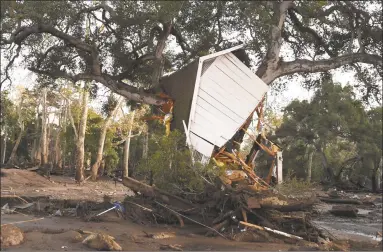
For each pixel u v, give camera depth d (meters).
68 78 18.56
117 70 19.89
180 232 10.36
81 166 38.97
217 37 19.30
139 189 11.98
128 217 11.50
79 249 7.43
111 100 27.55
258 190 11.25
